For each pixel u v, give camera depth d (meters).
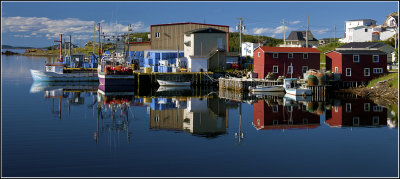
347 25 106.62
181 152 21.14
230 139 24.30
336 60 54.47
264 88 51.81
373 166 18.80
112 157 20.12
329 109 36.75
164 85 63.09
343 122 29.95
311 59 56.84
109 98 45.59
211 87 62.38
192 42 68.25
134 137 24.70
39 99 42.34
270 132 26.39
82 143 22.97
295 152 21.22
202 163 19.20
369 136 25.05
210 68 67.38
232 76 65.81
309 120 31.00
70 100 42.47
